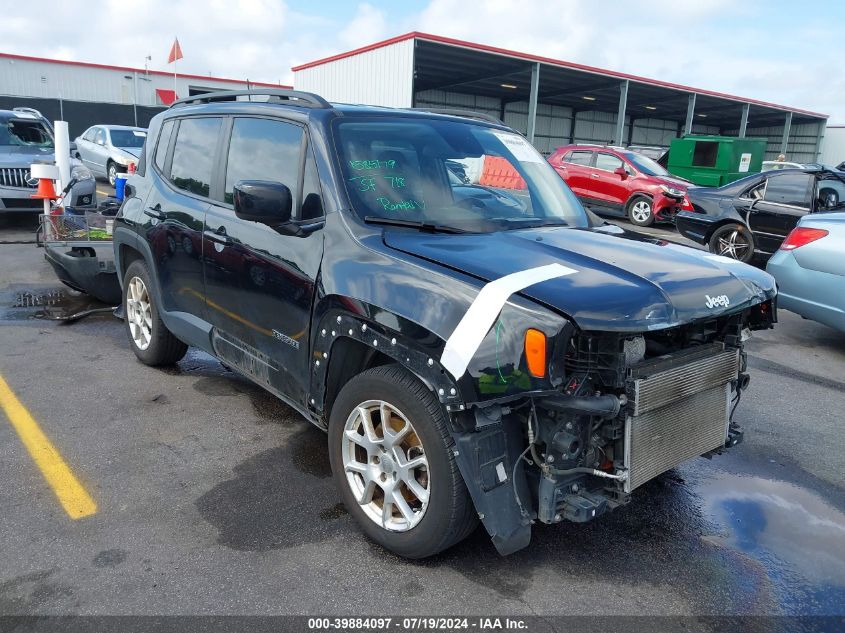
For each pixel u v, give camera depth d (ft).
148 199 15.08
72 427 13.17
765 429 14.71
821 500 11.62
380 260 9.27
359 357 10.12
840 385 17.89
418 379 8.71
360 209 10.16
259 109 12.44
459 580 8.96
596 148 53.78
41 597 8.32
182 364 17.04
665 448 8.97
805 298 20.07
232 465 11.90
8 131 37.09
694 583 9.15
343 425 9.79
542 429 8.30
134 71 128.77
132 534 9.71
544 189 12.71
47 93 121.80
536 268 8.68
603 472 8.42
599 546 9.95
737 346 10.03
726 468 12.76
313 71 84.48
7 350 17.65
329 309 9.68
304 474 11.66
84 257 20.58
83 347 18.15
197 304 13.48
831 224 19.60
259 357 11.69
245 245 11.60
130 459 11.97
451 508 8.45
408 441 9.25
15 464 11.64
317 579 8.87
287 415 14.12
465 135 12.51
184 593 8.49
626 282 8.48
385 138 11.38
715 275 9.36
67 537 9.58
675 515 10.94
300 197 10.90
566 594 8.79
